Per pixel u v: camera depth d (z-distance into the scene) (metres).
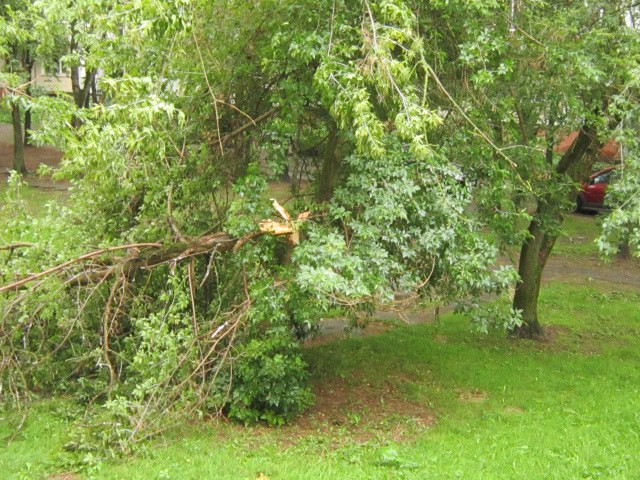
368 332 12.95
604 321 14.55
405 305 8.64
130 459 6.92
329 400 9.72
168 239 8.41
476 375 10.93
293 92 8.19
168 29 7.01
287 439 8.12
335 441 8.16
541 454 7.77
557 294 16.34
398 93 7.23
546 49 8.70
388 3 7.05
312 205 8.38
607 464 7.38
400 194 7.85
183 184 8.58
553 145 10.45
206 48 8.58
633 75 8.12
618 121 9.16
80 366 8.52
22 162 25.09
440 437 8.44
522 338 13.09
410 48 7.78
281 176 8.97
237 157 9.05
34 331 8.34
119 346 8.48
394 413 9.34
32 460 6.72
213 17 8.50
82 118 7.06
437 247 7.99
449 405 9.70
